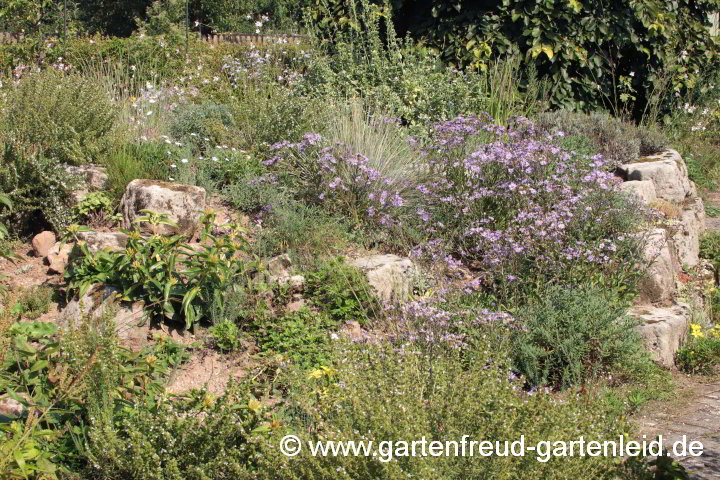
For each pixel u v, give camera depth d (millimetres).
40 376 3922
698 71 12648
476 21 10781
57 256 5672
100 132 6906
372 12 10297
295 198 6820
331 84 9461
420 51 10406
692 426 4672
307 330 5113
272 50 10773
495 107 9883
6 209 6062
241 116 7801
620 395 5105
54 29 13148
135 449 3416
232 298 5215
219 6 23375
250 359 4941
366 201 6645
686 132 12094
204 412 3953
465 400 3545
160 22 19672
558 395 5039
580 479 3230
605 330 5309
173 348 4844
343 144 6941
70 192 6184
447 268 6363
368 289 5559
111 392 3764
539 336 5332
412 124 8836
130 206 6008
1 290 5031
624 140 9477
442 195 6973
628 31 11164
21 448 3354
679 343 5992
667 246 6867
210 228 5434
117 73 9875
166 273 5074
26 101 6562
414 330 5102
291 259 5898
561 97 10773
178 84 10125
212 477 3467
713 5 12891
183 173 6602
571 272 6102
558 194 6715
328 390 4156
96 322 3938
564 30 10789
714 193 11203
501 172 6973
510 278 5816
